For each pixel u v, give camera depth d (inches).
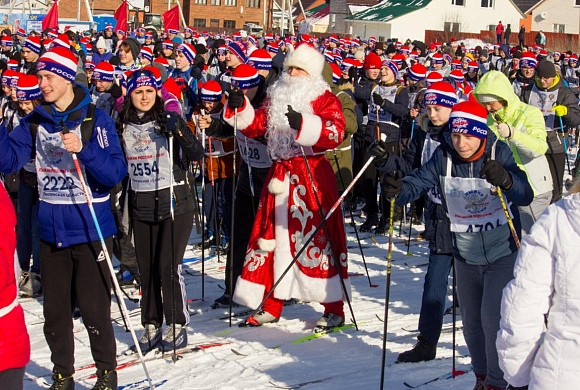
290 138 212.2
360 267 298.8
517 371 105.7
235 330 220.7
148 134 191.8
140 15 2164.1
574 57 1046.4
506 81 209.8
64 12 2546.8
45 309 168.2
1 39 876.0
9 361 118.2
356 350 202.2
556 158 303.0
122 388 176.2
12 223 118.9
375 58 367.9
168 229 196.2
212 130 228.2
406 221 390.6
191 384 177.6
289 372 185.9
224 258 309.7
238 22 2679.6
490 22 2315.5
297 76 214.8
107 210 169.9
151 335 201.9
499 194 151.7
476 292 163.3
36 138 165.3
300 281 216.1
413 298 254.8
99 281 167.2
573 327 100.3
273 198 217.0
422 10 2253.9
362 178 360.8
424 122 203.9
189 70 417.4
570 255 100.9
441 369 187.8
